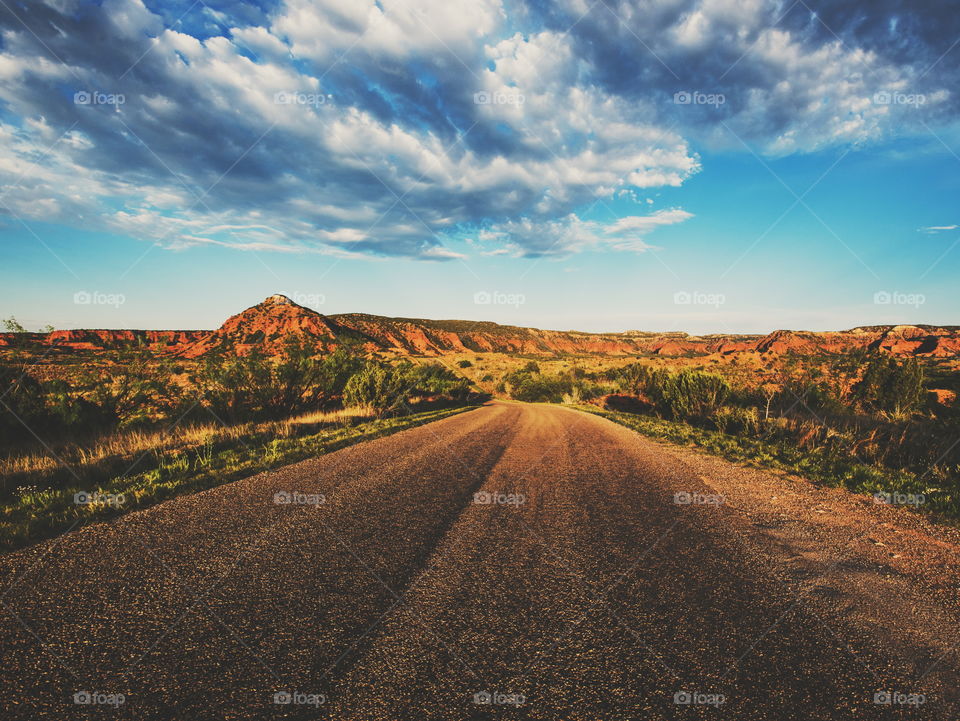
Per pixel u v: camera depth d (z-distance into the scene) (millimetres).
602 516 4293
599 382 32938
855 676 1971
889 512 4426
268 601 2582
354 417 12594
